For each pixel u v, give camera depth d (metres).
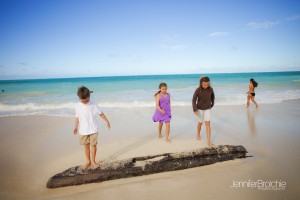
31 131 6.79
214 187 3.38
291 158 4.39
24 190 3.42
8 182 3.67
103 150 4.85
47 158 4.62
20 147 5.33
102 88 22.36
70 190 3.38
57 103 12.58
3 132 6.70
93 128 3.70
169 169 3.89
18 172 4.02
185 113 9.29
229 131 6.43
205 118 4.96
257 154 4.61
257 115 8.66
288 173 3.77
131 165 3.84
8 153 4.94
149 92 18.14
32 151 5.05
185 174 3.79
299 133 6.16
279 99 12.88
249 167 4.00
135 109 10.29
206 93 4.90
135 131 6.55
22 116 9.07
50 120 8.34
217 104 11.45
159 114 5.23
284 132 6.27
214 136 5.93
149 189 3.36
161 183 3.52
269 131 6.39
